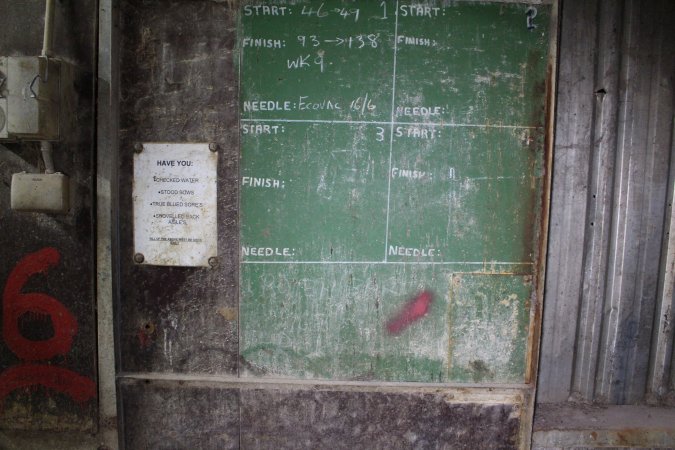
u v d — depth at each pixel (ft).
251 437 8.35
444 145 7.91
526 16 7.69
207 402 8.27
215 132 7.85
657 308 8.75
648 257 8.61
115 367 8.07
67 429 8.22
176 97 7.79
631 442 8.28
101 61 7.57
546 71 7.79
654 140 8.41
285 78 7.78
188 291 8.13
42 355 8.06
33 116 7.07
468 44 7.75
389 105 7.83
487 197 7.99
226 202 7.96
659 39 8.27
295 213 8.00
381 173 7.94
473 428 8.34
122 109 7.81
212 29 7.70
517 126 7.88
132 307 8.15
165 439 8.36
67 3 7.56
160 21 7.69
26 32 7.63
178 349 8.24
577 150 8.46
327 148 7.89
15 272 7.95
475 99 7.84
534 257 8.11
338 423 8.32
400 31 7.72
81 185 7.77
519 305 8.20
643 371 8.93
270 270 8.11
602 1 8.28
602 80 8.37
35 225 7.86
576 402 9.00
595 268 8.68
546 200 7.83
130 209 7.95
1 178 7.80
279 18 7.68
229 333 8.21
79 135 7.70
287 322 8.21
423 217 8.02
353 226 8.04
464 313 8.21
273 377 8.31
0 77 7.13
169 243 8.01
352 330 8.25
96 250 7.87
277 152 7.89
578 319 8.81
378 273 8.13
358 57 7.76
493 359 8.30
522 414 8.30
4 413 8.21
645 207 8.51
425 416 8.31
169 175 7.90
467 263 8.12
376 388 8.24
